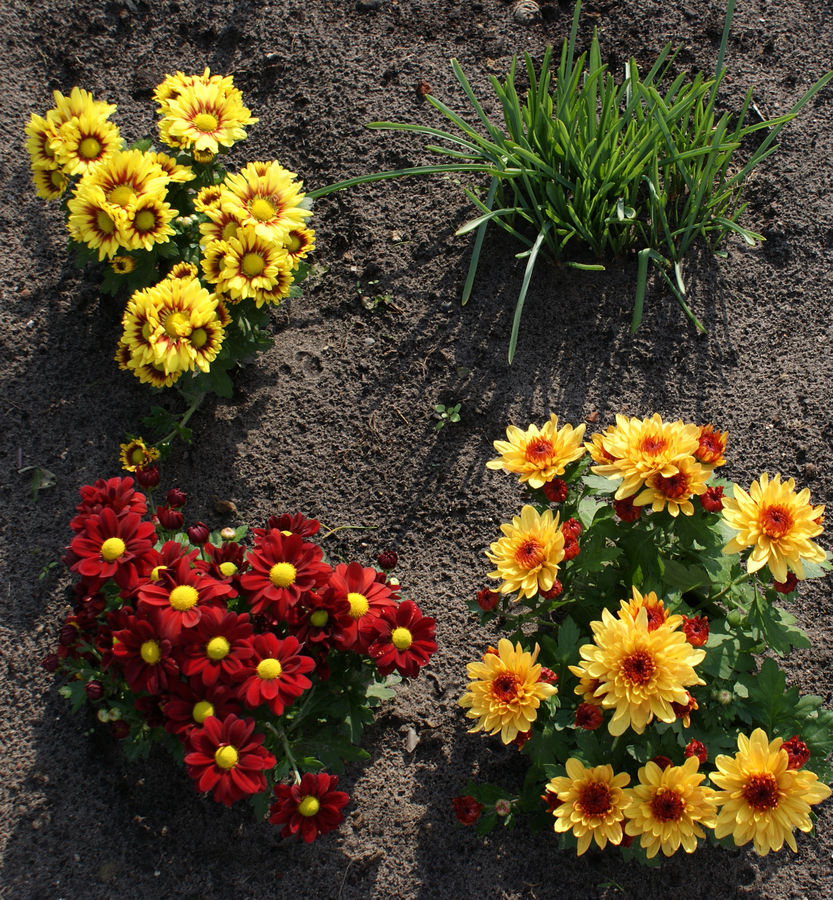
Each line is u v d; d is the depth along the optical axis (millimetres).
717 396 1323
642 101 1366
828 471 1300
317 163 1401
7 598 1260
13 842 1191
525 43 1435
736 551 1088
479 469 1308
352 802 1207
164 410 1281
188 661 1088
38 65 1427
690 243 1366
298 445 1317
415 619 1136
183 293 1191
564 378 1330
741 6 1444
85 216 1211
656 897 1175
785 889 1178
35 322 1339
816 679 1239
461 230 1282
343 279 1365
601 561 1127
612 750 1118
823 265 1364
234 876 1185
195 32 1444
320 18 1443
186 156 1270
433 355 1340
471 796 1164
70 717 1228
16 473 1297
